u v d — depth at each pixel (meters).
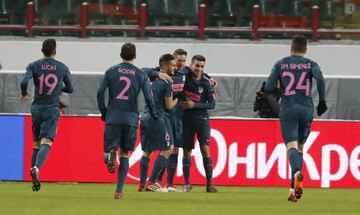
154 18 76.56
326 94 62.19
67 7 77.06
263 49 73.19
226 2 76.88
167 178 45.91
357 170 50.56
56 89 40.06
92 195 40.78
